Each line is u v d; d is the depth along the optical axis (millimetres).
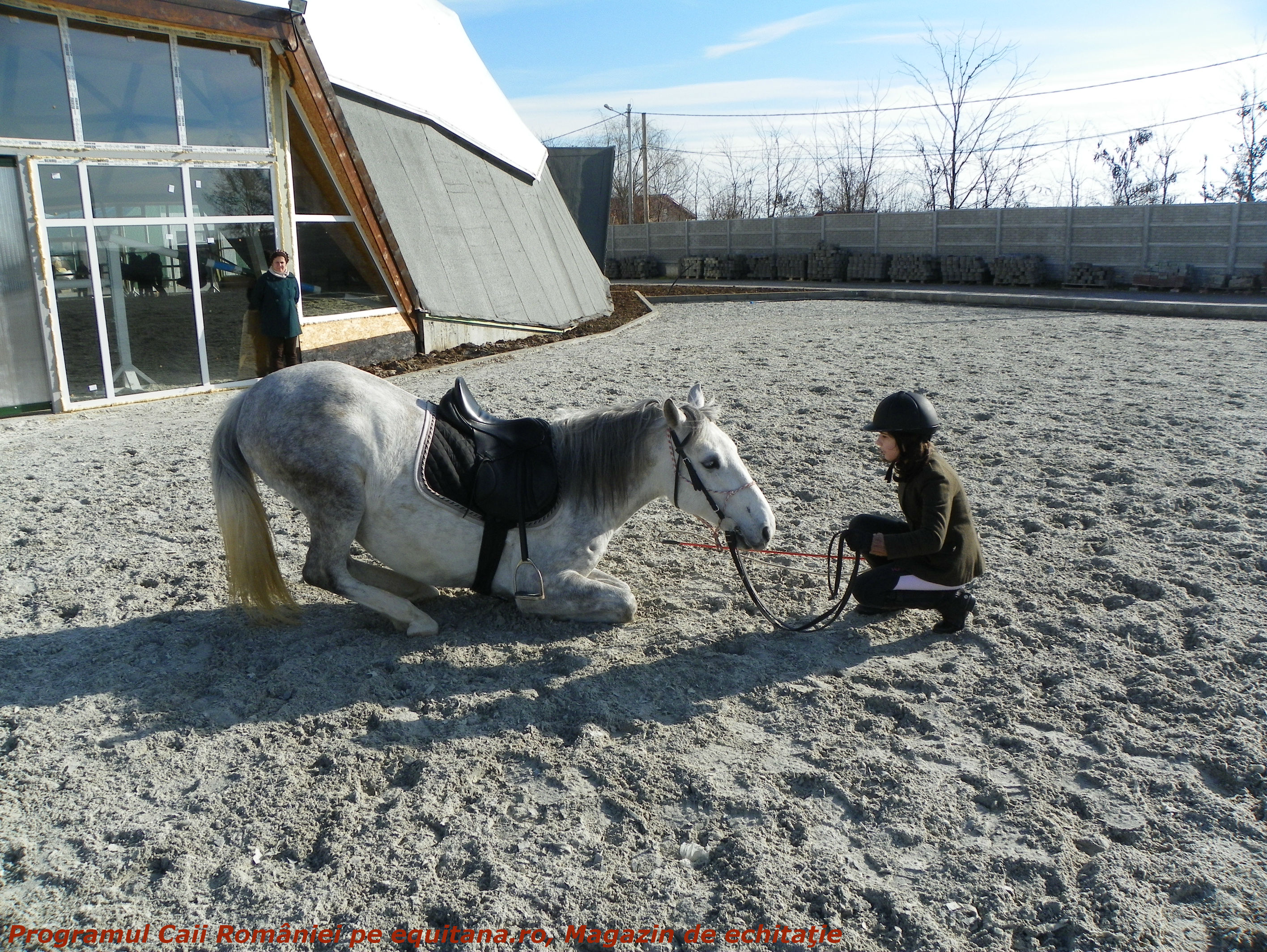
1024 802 3254
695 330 17438
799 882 2865
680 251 35469
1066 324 16266
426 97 16516
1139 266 23469
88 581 5348
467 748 3617
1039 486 6902
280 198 11758
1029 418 8961
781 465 7645
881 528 4684
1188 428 8367
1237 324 15695
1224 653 4223
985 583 5195
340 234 12758
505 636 4668
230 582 4375
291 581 5418
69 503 6773
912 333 15680
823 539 6062
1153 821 3127
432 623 4602
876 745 3646
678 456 4453
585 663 4328
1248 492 6543
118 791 3355
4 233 9422
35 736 3688
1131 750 3557
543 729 3766
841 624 4809
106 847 3049
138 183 10352
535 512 4445
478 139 17531
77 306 10008
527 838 3094
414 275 13750
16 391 9797
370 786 3402
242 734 3729
